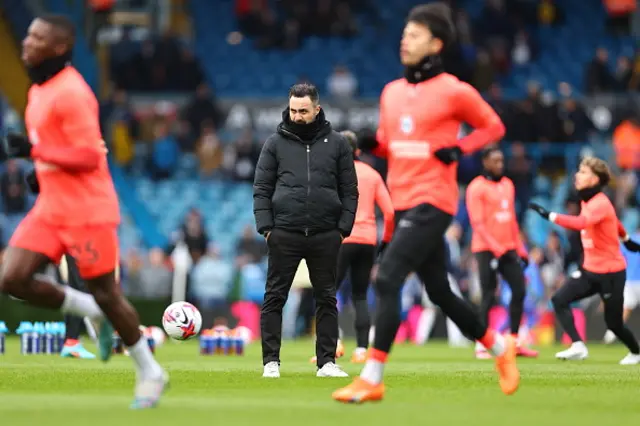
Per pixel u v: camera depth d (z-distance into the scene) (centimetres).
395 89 2938
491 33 11850
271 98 11425
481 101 2880
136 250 9250
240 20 12456
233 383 3459
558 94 11975
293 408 2659
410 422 2373
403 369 4444
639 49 12450
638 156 10294
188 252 8850
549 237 8256
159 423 2305
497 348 2970
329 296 3775
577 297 5303
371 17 12631
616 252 5191
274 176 3722
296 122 3681
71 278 4628
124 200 10331
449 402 2853
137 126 10638
